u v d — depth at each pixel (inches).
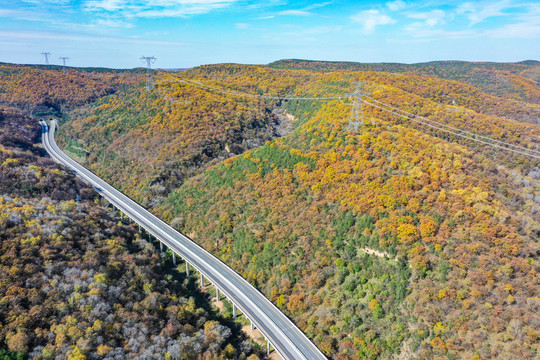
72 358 2787.9
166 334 3472.0
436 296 3312.0
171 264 5241.1
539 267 3208.7
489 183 4269.2
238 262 4776.1
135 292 3848.4
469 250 3422.7
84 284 3563.0
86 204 5457.7
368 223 4087.1
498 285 3166.8
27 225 4089.6
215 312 4318.4
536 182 4643.2
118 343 3203.7
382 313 3550.7
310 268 4247.0
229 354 3506.4
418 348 3174.2
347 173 4722.0
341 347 3489.2
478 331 3002.0
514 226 3654.0
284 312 4030.5
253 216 5128.0
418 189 4160.9
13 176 5172.2
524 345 2775.6
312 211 4626.0
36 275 3479.3
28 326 2992.1
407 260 3690.9
